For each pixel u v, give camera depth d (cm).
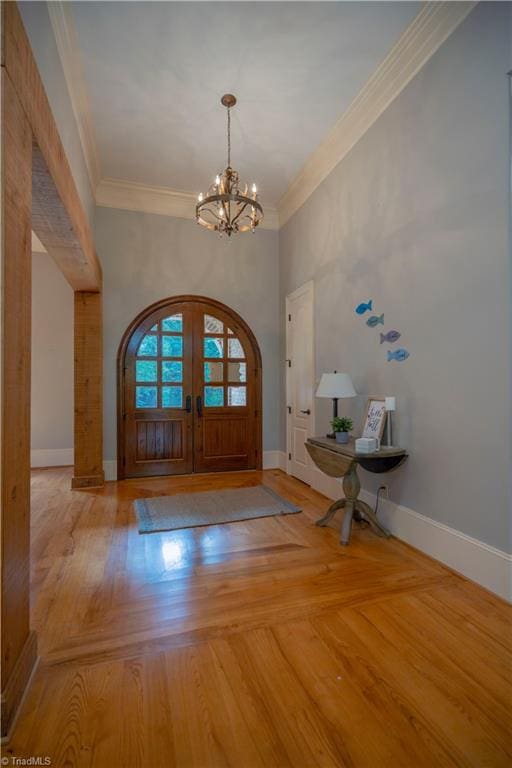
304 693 137
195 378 475
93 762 112
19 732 121
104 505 353
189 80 278
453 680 143
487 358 203
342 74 272
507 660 154
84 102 299
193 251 475
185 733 121
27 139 142
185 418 471
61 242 279
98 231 438
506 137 191
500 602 193
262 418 503
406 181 261
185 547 262
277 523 308
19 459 133
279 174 411
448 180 226
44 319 536
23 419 138
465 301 216
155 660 153
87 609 189
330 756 115
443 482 233
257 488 409
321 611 187
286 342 480
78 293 413
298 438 446
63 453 540
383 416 276
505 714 129
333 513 300
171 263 466
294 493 391
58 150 205
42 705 131
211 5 220
